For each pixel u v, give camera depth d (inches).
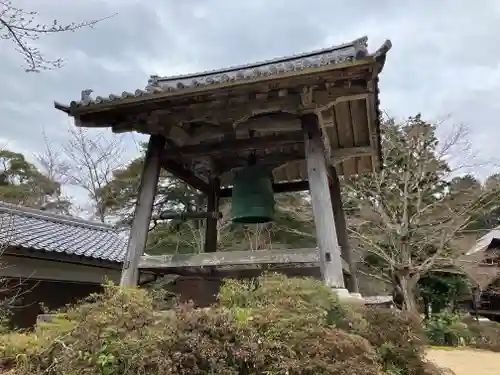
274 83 151.4
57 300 326.6
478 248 713.6
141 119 180.1
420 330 154.8
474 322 551.5
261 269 187.6
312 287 133.3
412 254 591.8
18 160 796.6
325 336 113.7
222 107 168.2
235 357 108.3
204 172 220.4
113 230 488.7
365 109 176.4
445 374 178.9
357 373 106.3
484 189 587.2
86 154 797.9
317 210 159.0
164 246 582.9
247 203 183.0
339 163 229.9
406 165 591.2
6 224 322.3
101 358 110.7
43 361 118.6
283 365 105.2
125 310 121.0
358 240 605.9
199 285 202.5
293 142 175.2
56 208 795.4
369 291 677.3
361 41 152.0
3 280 277.9
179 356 107.3
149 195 180.7
